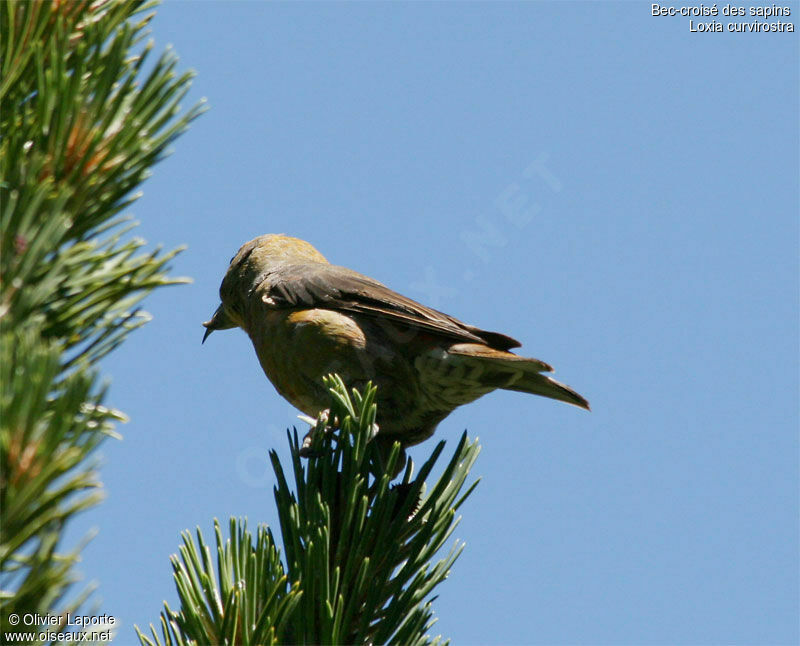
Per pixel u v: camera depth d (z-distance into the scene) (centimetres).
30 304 408
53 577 359
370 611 606
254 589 554
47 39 504
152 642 543
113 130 479
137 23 521
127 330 456
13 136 458
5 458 353
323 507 608
